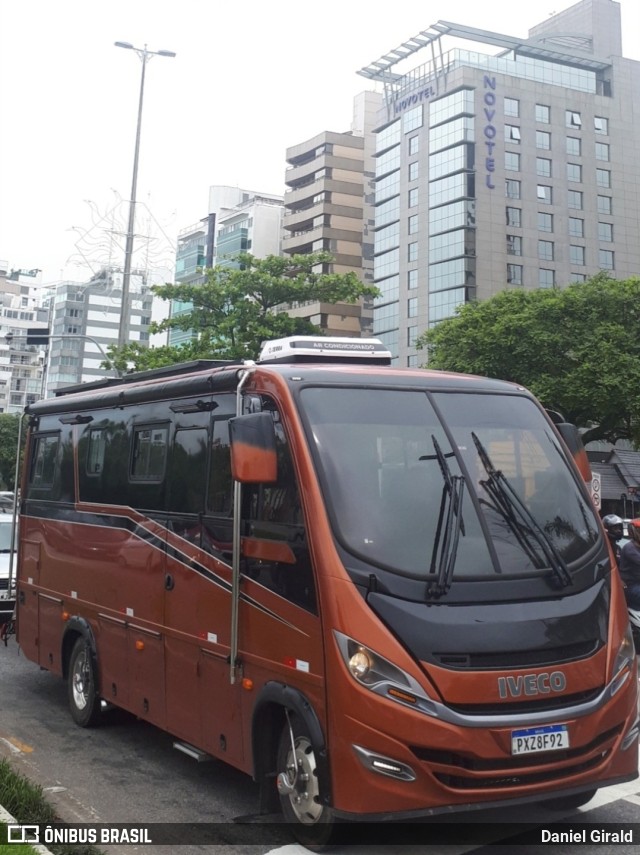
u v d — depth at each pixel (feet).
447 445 18.38
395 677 15.44
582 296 117.08
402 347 238.89
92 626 27.12
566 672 16.22
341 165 278.26
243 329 95.35
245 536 19.04
